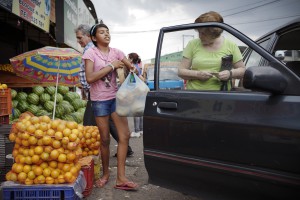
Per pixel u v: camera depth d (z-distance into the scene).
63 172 3.26
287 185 2.17
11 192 3.15
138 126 8.73
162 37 3.04
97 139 4.32
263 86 2.19
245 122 2.36
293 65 3.12
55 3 9.75
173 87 2.93
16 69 5.45
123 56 4.20
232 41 2.90
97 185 4.25
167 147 2.79
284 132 2.17
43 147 3.23
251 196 2.37
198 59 2.93
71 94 7.55
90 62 3.95
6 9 5.88
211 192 2.58
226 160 2.45
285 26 3.08
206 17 2.97
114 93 4.13
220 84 2.83
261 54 2.54
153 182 2.97
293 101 2.21
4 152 3.85
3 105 4.32
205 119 2.56
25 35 9.95
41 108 6.95
